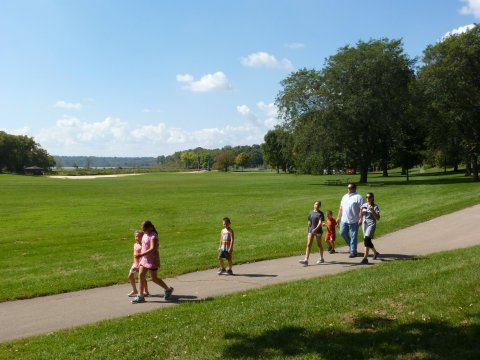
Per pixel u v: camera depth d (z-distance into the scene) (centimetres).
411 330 734
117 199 4812
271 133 15562
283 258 1566
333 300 933
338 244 1786
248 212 3369
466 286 939
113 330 859
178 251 1769
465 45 6103
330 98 6425
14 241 2255
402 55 6575
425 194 3969
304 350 693
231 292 1137
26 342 829
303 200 4191
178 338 783
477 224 2069
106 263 1603
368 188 5409
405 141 7000
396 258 1463
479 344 664
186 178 11319
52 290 1215
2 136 17000
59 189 6650
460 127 6297
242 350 712
